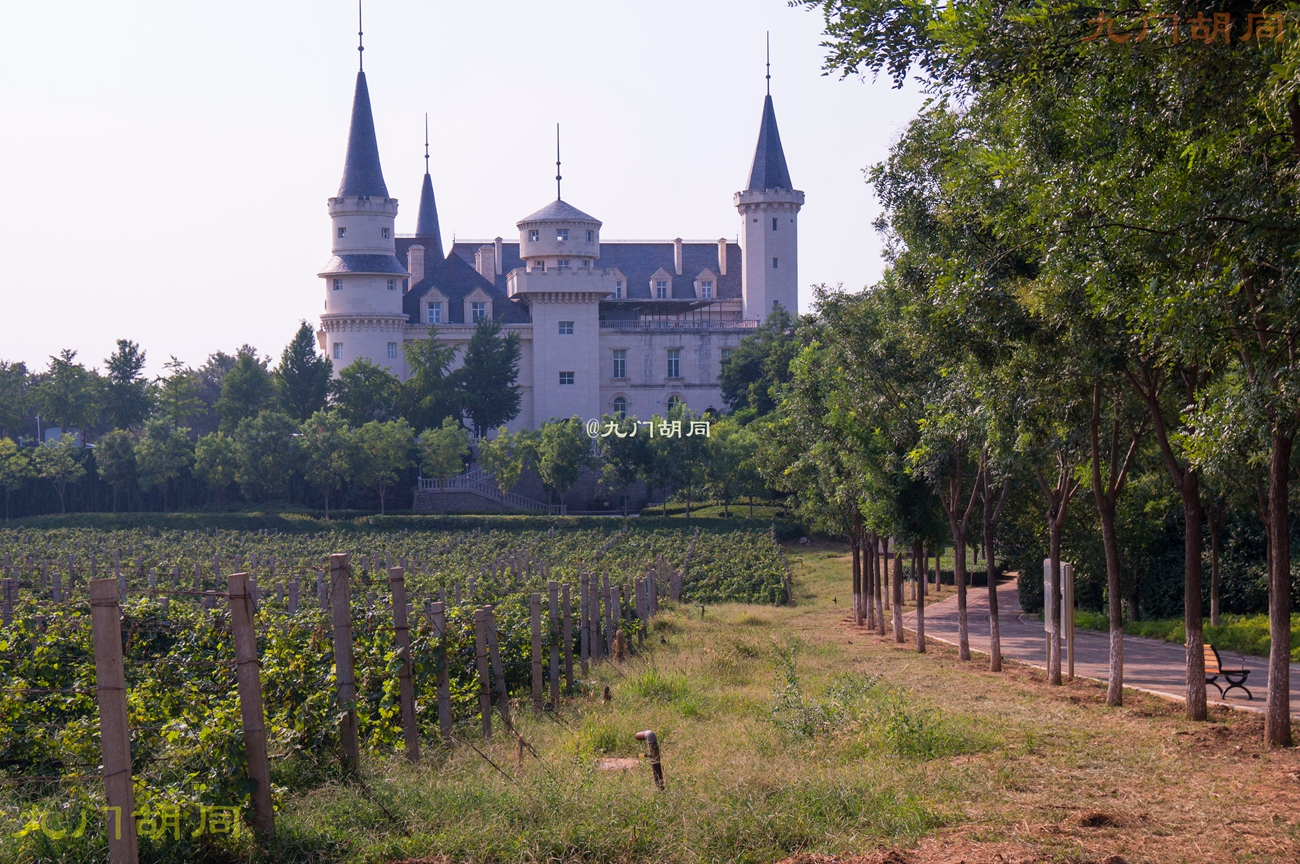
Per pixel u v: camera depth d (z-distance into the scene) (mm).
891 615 40688
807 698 14797
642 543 61906
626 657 22844
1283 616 12594
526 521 77812
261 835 8109
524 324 115562
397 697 12625
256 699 8289
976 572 57156
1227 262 10312
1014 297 15391
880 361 24406
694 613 35156
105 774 7035
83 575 40312
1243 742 12711
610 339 118750
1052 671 19500
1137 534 33125
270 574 39312
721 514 86188
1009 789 10047
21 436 115750
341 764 10164
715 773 10234
